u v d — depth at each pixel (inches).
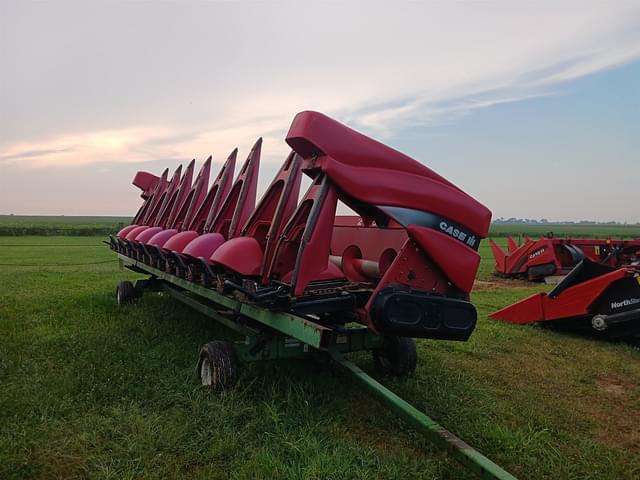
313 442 136.8
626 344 278.8
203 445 137.8
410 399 178.7
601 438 159.2
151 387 181.3
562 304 302.5
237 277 187.3
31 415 153.9
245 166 243.8
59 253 1074.7
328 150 151.8
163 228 351.3
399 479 123.9
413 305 147.8
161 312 329.4
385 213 152.3
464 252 158.2
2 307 349.7
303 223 176.1
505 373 222.7
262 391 176.6
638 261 527.8
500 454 139.9
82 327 284.8
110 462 128.6
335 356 176.4
